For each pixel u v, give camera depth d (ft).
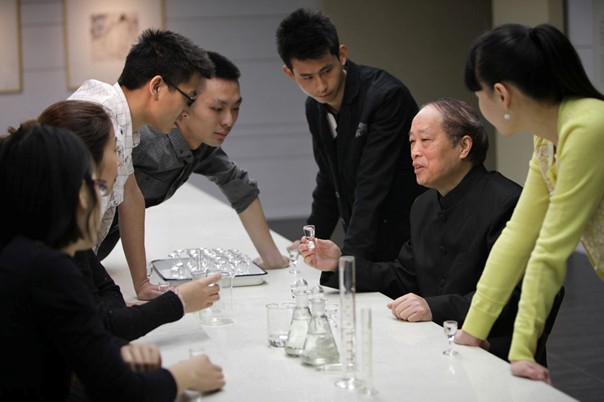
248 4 30.40
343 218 10.87
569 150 5.28
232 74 9.27
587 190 5.27
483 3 27.63
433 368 5.61
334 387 5.27
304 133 31.37
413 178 10.12
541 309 5.47
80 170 4.70
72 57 29.68
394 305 7.07
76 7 29.53
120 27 29.73
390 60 27.68
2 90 29.53
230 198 10.11
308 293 6.15
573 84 5.40
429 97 27.89
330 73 9.61
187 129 9.36
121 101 7.85
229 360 5.98
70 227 4.73
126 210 8.39
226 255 9.11
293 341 5.99
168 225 13.53
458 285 7.50
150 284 8.52
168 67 7.84
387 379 5.40
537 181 6.01
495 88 5.52
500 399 4.99
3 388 4.53
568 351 13.71
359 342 6.22
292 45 9.46
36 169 4.61
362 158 9.82
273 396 5.15
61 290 4.51
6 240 4.77
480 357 5.83
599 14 21.18
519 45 5.38
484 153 7.71
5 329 4.49
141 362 5.16
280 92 31.04
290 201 31.60
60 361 4.70
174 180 9.86
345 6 27.37
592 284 18.35
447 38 27.68
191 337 6.69
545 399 4.98
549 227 5.40
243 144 31.12
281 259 9.84
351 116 9.95
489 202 7.48
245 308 7.66
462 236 7.60
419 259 8.06
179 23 30.12
